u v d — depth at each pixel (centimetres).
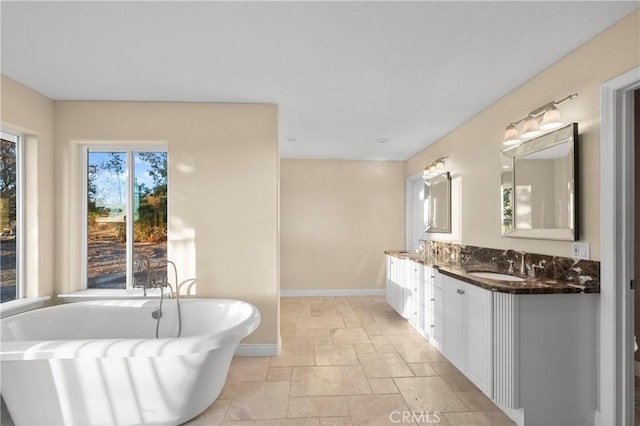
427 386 249
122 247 328
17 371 192
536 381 196
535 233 243
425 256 427
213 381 219
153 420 201
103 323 279
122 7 171
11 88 257
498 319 207
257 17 179
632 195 188
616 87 183
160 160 331
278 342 309
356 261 558
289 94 285
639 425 201
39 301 281
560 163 220
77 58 224
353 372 271
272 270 307
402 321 411
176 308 285
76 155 314
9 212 274
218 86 270
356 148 478
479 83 260
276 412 216
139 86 270
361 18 180
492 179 303
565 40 200
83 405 196
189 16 178
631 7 171
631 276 187
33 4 167
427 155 467
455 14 176
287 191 551
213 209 306
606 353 191
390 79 253
